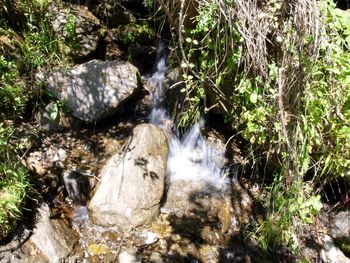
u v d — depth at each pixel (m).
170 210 1.96
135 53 2.72
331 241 1.88
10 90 2.04
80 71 2.31
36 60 2.25
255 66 1.59
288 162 1.64
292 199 1.68
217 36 1.65
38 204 1.77
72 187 1.90
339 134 1.69
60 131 2.18
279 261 1.80
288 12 1.51
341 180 1.95
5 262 1.55
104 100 2.27
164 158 2.05
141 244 1.75
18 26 2.38
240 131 2.05
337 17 1.54
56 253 1.64
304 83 1.52
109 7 2.76
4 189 1.63
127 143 2.04
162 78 2.66
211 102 2.18
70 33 2.46
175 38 2.06
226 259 1.77
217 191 2.10
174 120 2.37
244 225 1.95
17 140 1.99
